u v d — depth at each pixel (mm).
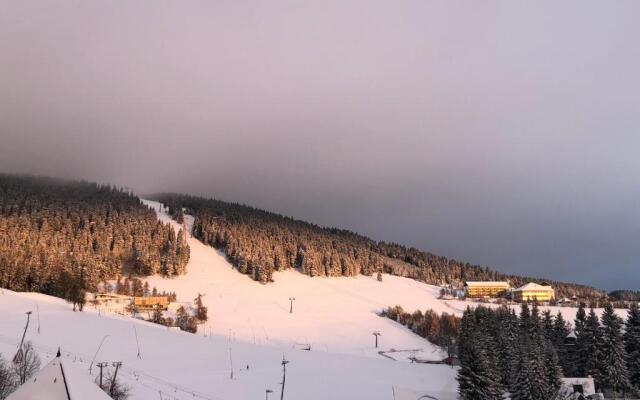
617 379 102000
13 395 31938
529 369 86562
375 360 123188
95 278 185125
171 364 96750
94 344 101438
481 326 115250
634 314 113750
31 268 171250
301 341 154875
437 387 100375
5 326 103375
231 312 182125
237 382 89875
